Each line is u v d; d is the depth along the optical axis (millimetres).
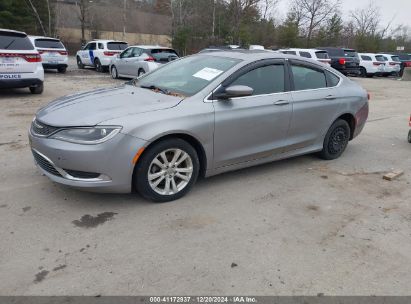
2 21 35156
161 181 3936
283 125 4785
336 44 50156
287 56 4965
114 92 4422
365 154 6211
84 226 3445
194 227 3521
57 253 3031
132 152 3568
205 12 37375
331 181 4867
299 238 3418
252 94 4465
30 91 10945
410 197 4461
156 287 2691
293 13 48938
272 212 3904
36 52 9953
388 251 3275
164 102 3934
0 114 7883
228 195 4258
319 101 5172
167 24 57094
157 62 14453
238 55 4707
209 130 4035
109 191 3662
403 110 11109
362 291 2752
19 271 2797
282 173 5066
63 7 48938
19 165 4867
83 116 3648
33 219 3533
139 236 3324
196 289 2689
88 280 2730
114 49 19500
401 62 27578
